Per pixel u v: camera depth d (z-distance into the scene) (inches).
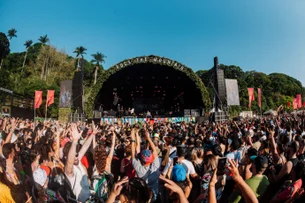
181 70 1398.9
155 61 1381.6
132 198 122.7
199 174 238.5
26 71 3122.5
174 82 1648.6
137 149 260.8
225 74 4306.1
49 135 308.8
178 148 223.9
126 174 244.2
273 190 167.2
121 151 311.3
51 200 158.2
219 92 1334.9
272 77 4842.5
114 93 1685.5
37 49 3941.9
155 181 220.4
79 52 3513.8
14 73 2918.3
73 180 159.3
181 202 116.0
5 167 171.9
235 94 1309.1
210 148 262.7
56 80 3095.5
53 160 190.7
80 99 1273.4
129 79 1604.3
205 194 168.4
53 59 3284.9
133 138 264.4
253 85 4210.1
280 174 192.2
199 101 1611.7
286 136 307.6
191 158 249.6
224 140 343.0
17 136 363.6
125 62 1376.7
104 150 184.9
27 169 217.9
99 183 173.9
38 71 3203.7
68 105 1267.2
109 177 178.9
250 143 328.2
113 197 122.4
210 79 1423.5
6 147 179.2
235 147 271.4
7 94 1289.4
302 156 244.1
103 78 1373.0
